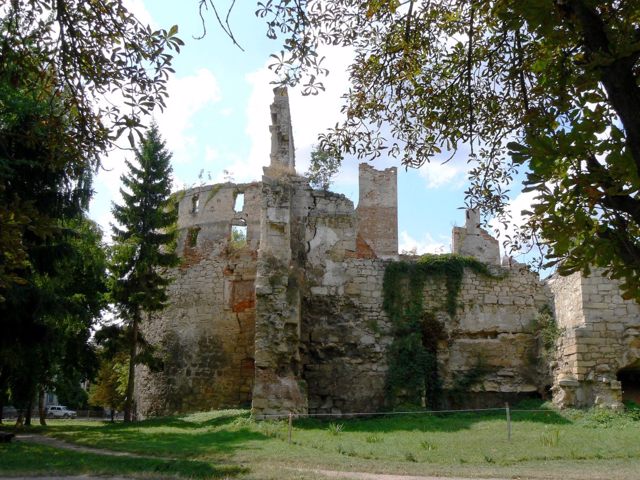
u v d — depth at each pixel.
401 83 9.13
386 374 21.45
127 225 27.47
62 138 8.08
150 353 26.50
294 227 23.34
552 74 6.21
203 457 13.09
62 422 33.22
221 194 30.77
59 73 7.71
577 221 4.68
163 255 27.02
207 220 30.67
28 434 20.91
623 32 4.58
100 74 7.45
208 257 29.88
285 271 20.16
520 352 22.11
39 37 7.69
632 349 18.73
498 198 9.18
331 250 23.11
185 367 28.44
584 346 18.84
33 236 17.41
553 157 4.47
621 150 4.56
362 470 11.32
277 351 19.22
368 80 9.27
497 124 8.77
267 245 20.42
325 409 21.05
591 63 4.43
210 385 27.58
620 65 4.43
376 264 22.89
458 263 22.88
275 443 14.59
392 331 22.06
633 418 17.20
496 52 8.37
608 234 4.78
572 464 11.69
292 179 23.94
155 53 7.34
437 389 21.47
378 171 35.59
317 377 21.44
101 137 7.90
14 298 16.56
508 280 22.84
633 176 4.43
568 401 18.55
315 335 21.94
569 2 4.83
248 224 29.92
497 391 21.59
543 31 4.80
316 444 14.26
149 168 28.09
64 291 23.83
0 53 7.86
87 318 20.55
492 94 8.70
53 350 20.83
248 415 19.53
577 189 4.65
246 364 27.56
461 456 12.48
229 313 28.44
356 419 19.84
